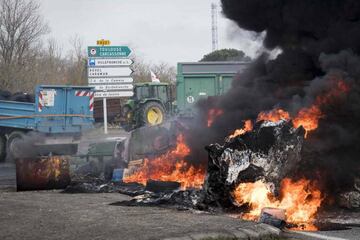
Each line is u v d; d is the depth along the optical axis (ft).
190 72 83.66
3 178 51.26
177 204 30.94
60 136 74.28
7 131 73.67
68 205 30.99
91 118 75.82
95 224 24.40
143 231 22.47
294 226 25.54
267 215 24.76
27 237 21.67
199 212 28.43
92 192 38.06
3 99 74.69
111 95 91.66
